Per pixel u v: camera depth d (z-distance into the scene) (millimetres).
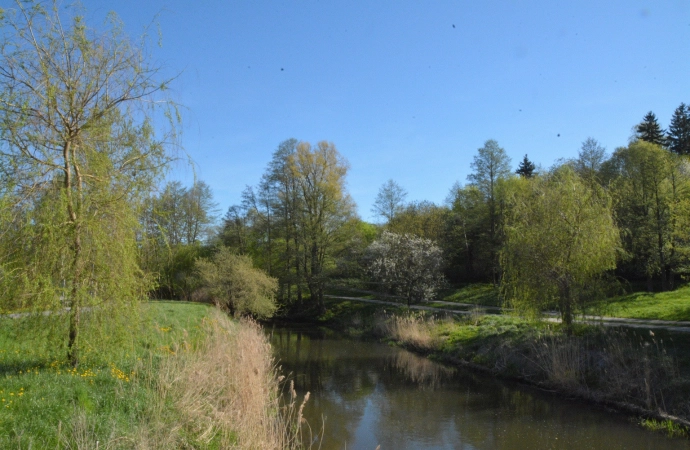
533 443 10734
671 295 25562
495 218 40906
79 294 9062
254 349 12406
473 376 17578
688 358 13070
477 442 10914
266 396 10008
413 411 13336
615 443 10484
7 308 8719
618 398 12945
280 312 40156
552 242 17062
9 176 8477
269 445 8023
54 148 9086
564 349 15508
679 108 45500
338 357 21969
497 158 40781
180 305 27750
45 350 9383
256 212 41812
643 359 13250
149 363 10289
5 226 8500
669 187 28953
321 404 14047
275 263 41250
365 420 12539
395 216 50969
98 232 9227
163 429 7262
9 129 8438
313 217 37938
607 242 16562
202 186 39625
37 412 6711
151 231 10461
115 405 7699
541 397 14359
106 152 9664
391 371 18812
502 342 18734
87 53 9117
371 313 34625
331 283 39406
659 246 28922
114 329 9617
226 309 31938
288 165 37688
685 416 11203
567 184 17641
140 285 10078
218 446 7441
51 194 8969
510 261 18109
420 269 31531
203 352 12000
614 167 35562
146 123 9781
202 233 39750
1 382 7773
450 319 25375
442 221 45250
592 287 16859
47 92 8672
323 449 10383
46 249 8734
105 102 9555
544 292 17109
